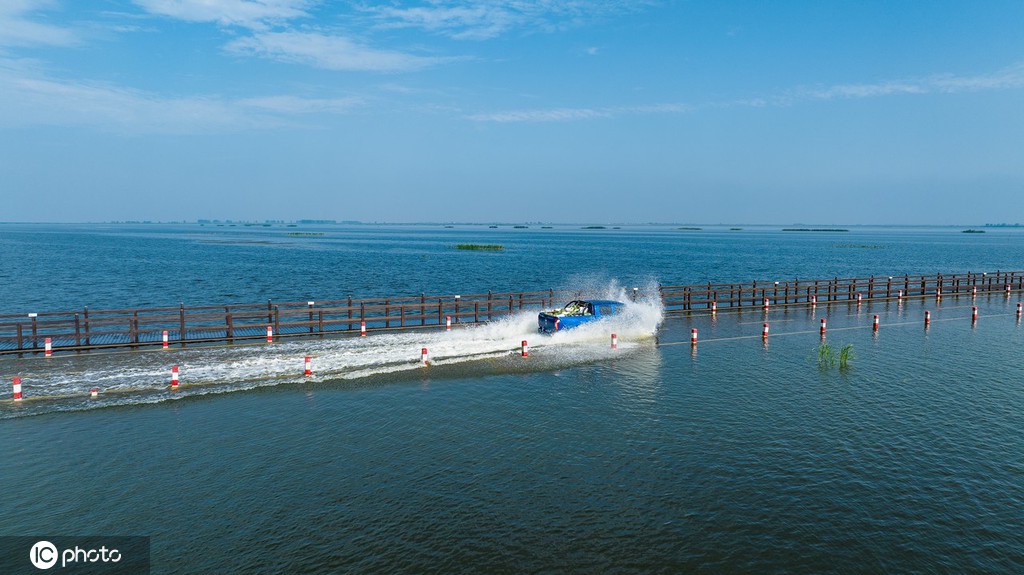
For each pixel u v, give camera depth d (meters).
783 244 171.75
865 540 10.03
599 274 71.62
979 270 79.69
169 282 57.28
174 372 17.59
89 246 124.25
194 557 9.41
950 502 11.29
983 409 16.55
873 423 15.41
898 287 51.44
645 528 10.36
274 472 12.37
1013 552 9.71
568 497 11.41
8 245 125.31
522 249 135.75
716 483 12.01
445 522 10.50
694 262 94.88
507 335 26.19
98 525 10.31
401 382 18.81
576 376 19.84
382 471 12.46
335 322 26.64
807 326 30.06
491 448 13.68
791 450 13.63
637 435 14.51
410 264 84.31
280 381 18.61
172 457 13.02
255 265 79.56
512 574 9.05
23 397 16.69
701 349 24.28
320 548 9.67
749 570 9.23
